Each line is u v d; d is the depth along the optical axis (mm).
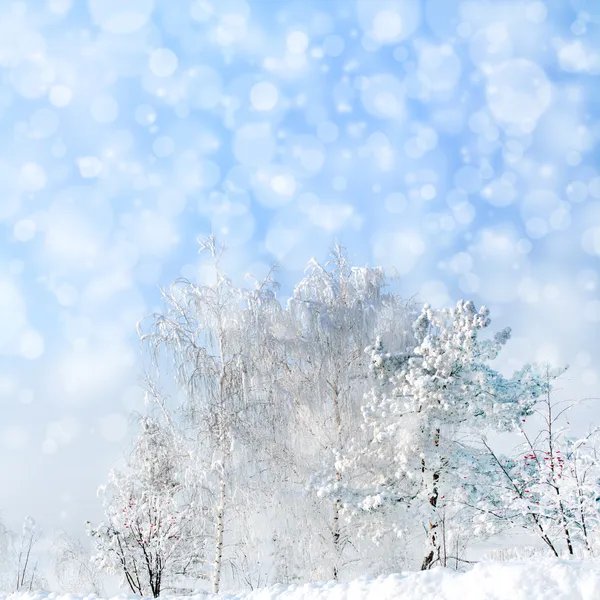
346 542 13234
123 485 13578
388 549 12867
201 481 13320
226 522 13164
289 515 13242
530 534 10273
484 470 11734
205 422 13469
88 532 12734
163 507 12820
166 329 13992
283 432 13836
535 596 5691
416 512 12156
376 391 12906
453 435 12516
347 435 14023
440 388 12094
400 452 12352
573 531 9867
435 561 12094
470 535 11297
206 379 13875
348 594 7051
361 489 12633
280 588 8367
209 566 13016
